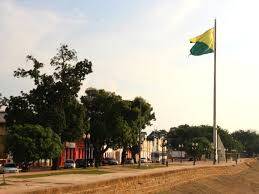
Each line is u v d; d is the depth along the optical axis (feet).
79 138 237.45
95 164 280.10
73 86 223.10
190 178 161.17
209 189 165.37
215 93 226.58
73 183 74.54
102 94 289.74
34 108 223.71
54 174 146.51
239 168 290.35
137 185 98.99
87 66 225.35
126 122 292.40
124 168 224.94
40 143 205.46
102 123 282.97
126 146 304.50
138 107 307.78
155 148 519.60
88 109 288.51
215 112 227.61
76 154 307.17
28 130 205.87
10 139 204.23
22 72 221.05
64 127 223.71
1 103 222.48
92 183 74.08
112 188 83.10
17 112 221.05
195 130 579.07
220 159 344.90
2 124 259.80
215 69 224.74
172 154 470.80
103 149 306.35
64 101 223.71
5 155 236.43
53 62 223.51
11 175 136.46
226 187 188.44
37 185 80.59
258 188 209.97
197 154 432.66
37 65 221.46
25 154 202.90
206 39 209.67
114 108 287.69
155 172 117.29
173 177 135.74
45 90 221.25
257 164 458.09
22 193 55.16
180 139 579.07
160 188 119.34
